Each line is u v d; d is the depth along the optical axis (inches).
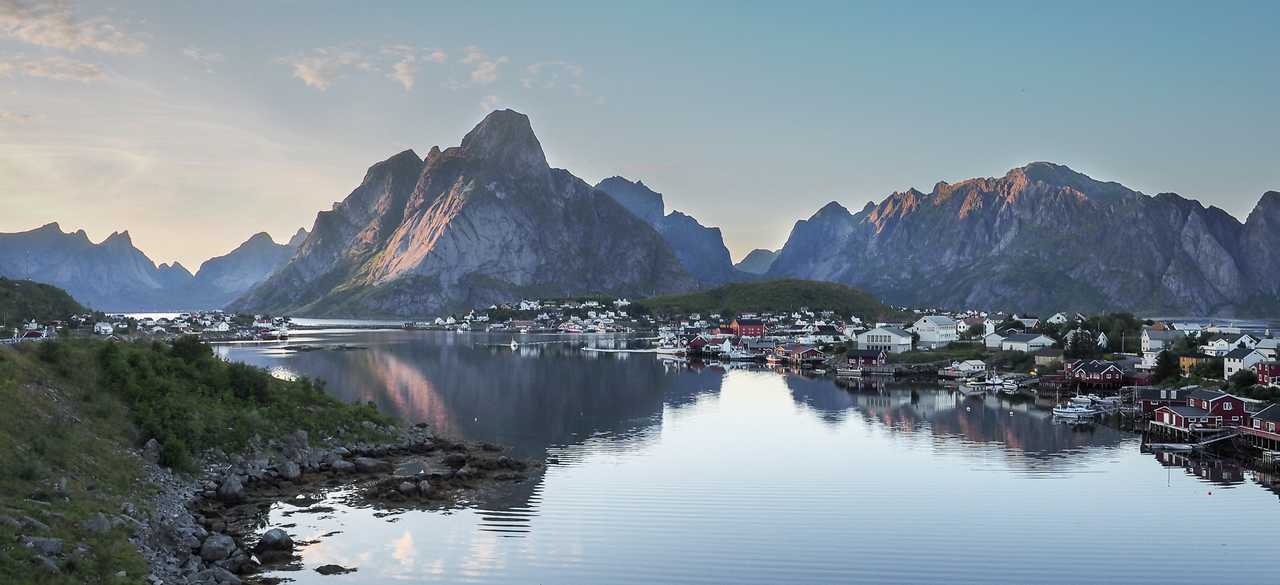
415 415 4554.6
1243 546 2353.6
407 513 2600.9
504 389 5861.2
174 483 2637.8
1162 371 5920.3
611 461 3385.8
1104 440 3966.5
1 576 1582.2
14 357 2874.0
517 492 2878.9
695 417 4616.1
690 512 2652.6
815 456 3521.2
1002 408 5142.7
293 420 3410.4
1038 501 2810.0
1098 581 2102.6
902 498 2839.6
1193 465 3390.7
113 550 1876.2
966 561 2233.0
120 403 2994.6
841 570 2165.4
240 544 2269.9
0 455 2156.7
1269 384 4616.1
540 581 2078.0
